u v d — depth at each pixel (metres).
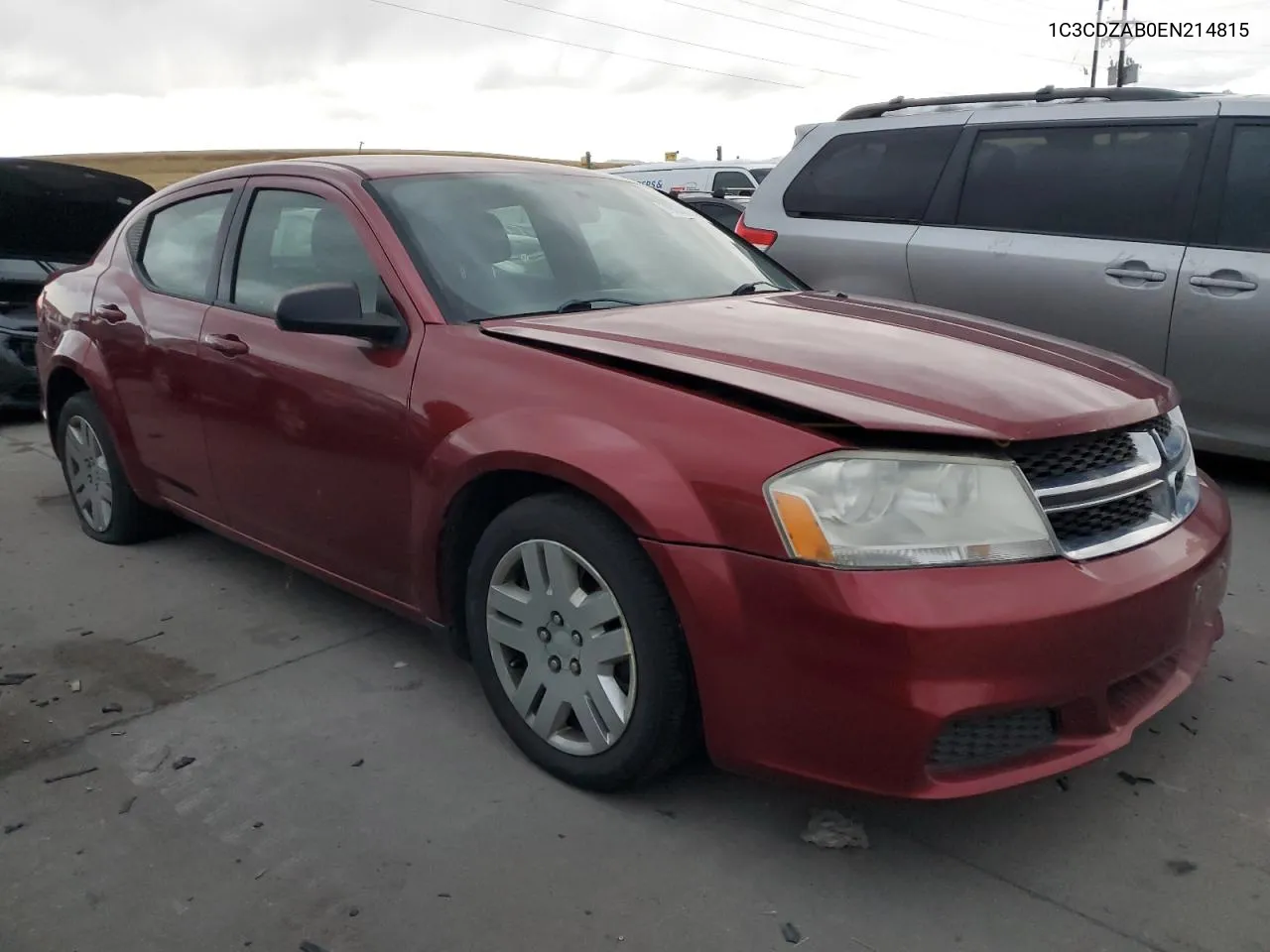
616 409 2.60
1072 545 2.40
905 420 2.33
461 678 3.54
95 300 4.55
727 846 2.62
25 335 7.37
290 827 2.73
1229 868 2.51
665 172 16.19
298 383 3.41
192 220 4.21
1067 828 2.67
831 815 2.70
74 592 4.34
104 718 3.31
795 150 6.50
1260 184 4.95
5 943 2.34
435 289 3.18
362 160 3.82
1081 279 5.33
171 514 4.80
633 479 2.49
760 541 2.33
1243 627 3.79
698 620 2.41
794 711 2.34
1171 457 2.75
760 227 6.49
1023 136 5.62
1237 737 3.06
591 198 3.93
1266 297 4.84
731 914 2.38
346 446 3.26
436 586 3.12
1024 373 2.71
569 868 2.55
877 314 3.32
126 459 4.48
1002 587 2.26
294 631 3.93
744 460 2.38
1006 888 2.46
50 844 2.68
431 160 3.86
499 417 2.79
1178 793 2.80
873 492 2.29
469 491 2.92
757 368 2.62
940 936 2.30
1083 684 2.33
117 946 2.32
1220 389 5.06
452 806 2.80
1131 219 5.26
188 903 2.46
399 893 2.47
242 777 2.96
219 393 3.77
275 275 3.70
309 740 3.16
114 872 2.57
